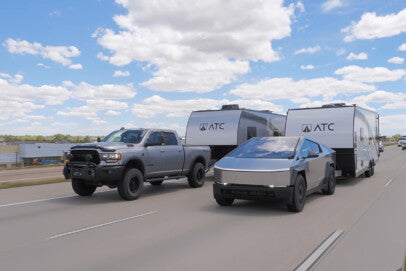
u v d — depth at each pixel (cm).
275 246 550
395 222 710
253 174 795
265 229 659
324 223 704
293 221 725
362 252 520
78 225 698
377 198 1003
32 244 568
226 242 573
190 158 1259
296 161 823
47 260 490
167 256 504
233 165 835
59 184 1427
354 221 720
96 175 959
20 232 645
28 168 2784
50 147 6184
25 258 499
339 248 539
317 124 1312
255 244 561
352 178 1513
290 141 912
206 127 1627
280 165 793
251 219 746
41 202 979
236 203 945
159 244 564
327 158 1045
